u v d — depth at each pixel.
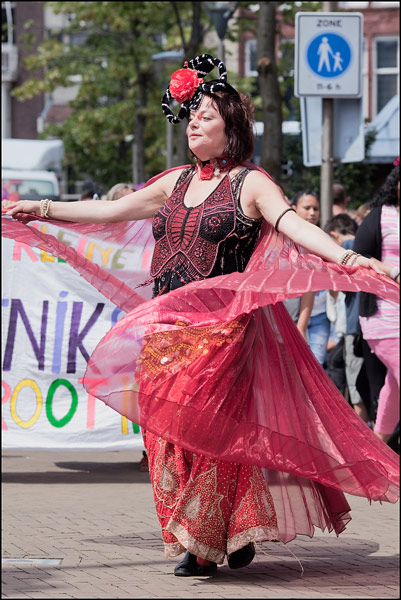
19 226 7.14
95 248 7.21
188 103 6.10
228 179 6.06
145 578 5.99
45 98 47.22
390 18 38.44
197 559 6.07
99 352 6.02
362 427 6.21
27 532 7.24
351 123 12.77
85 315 9.88
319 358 10.75
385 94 38.91
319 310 10.72
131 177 36.91
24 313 9.90
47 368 9.84
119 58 31.75
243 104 6.12
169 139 26.52
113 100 35.66
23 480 9.69
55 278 9.90
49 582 5.86
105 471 10.34
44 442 9.82
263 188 5.98
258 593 5.64
